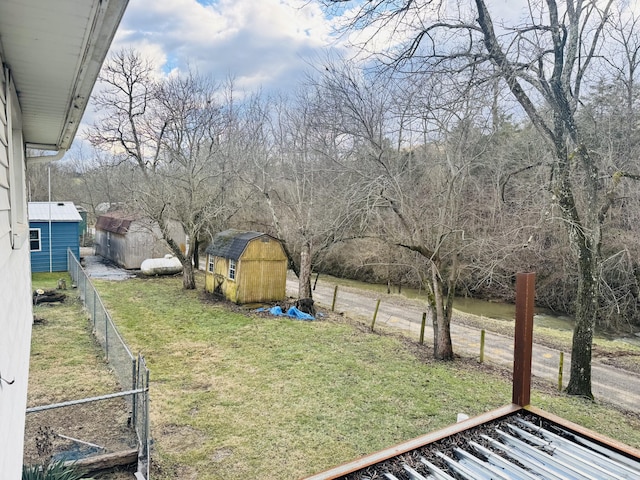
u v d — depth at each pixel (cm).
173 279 1781
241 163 1600
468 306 1642
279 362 856
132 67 1680
